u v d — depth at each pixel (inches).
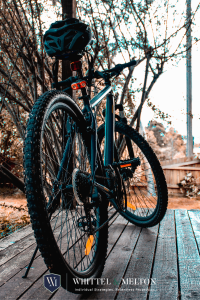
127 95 133.2
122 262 60.2
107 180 60.5
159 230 81.9
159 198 77.0
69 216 88.4
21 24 100.3
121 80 134.9
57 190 46.1
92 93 120.6
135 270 56.4
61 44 47.2
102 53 125.7
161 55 124.6
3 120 150.9
